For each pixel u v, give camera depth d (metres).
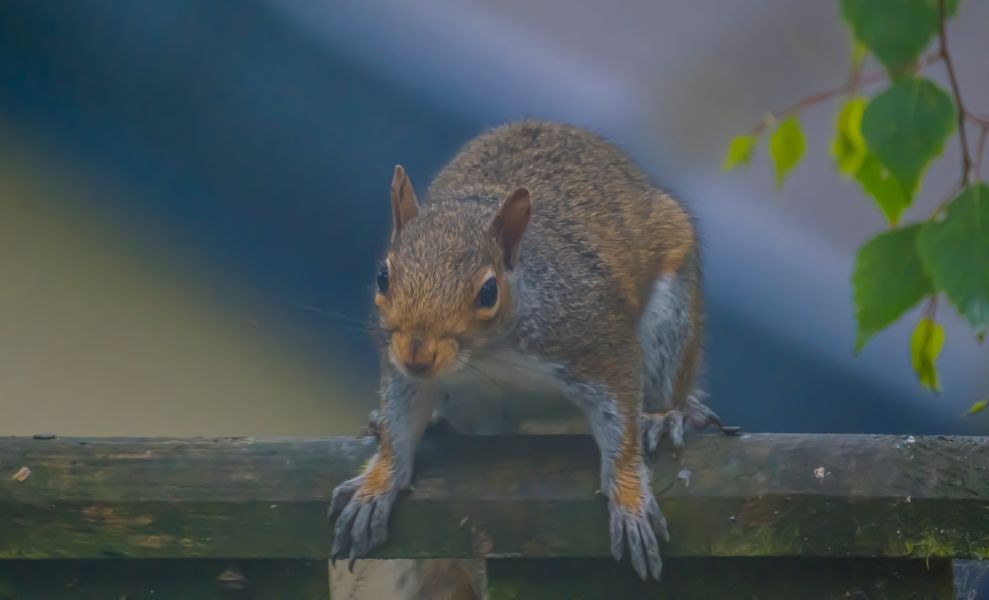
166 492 4.61
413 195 4.70
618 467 4.62
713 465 4.61
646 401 4.80
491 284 4.65
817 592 4.61
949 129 4.44
